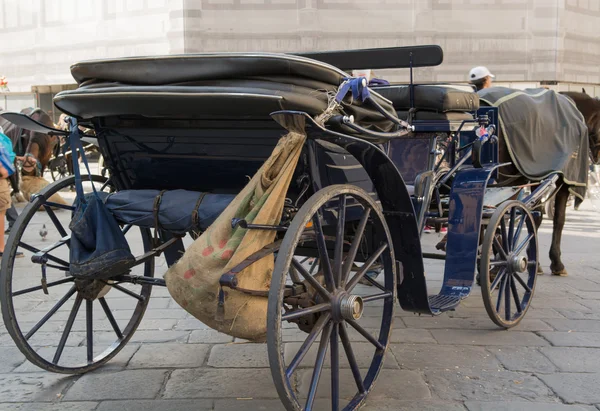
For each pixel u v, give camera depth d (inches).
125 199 145.3
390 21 579.5
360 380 139.5
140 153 148.3
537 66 599.5
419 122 194.4
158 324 201.3
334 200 140.7
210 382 156.3
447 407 143.3
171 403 144.1
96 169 642.8
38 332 191.6
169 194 142.5
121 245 142.9
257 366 166.9
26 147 430.3
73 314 157.5
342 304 129.5
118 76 132.6
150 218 141.8
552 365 168.9
